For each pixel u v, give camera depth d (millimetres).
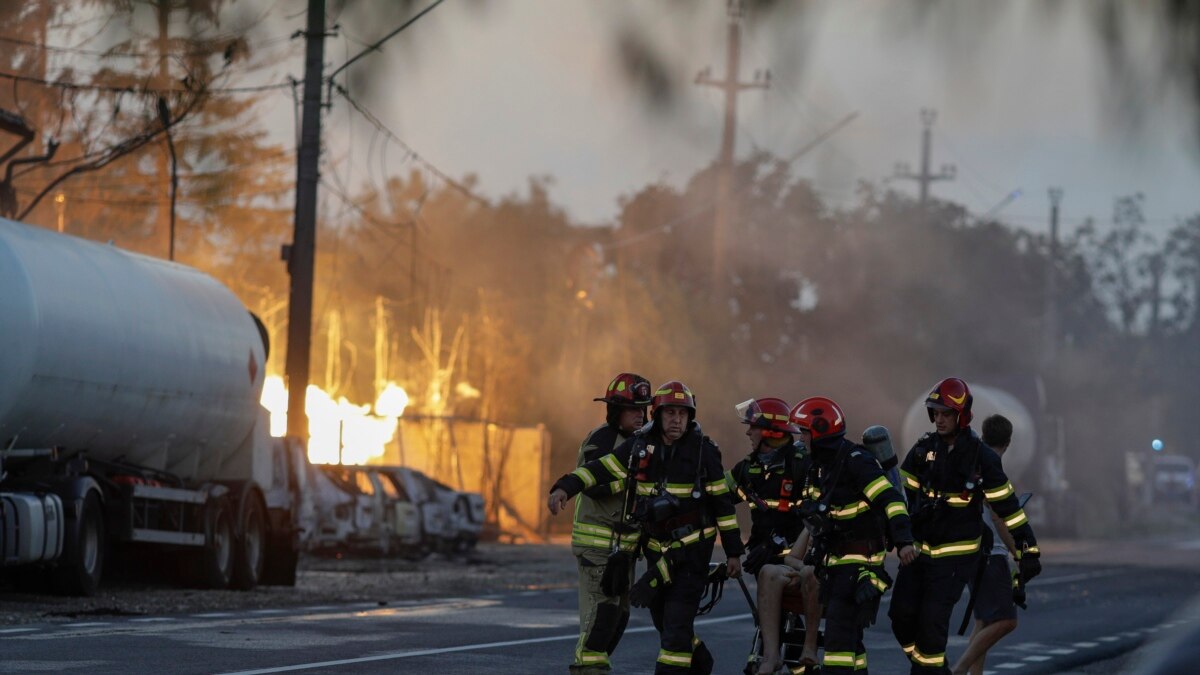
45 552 28266
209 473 36875
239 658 20250
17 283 27281
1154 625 32938
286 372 45125
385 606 31969
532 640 24406
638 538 15586
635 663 21766
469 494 58031
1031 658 25219
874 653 25047
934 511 16422
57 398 28812
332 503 49469
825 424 15641
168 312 33281
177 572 35250
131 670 18516
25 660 19391
